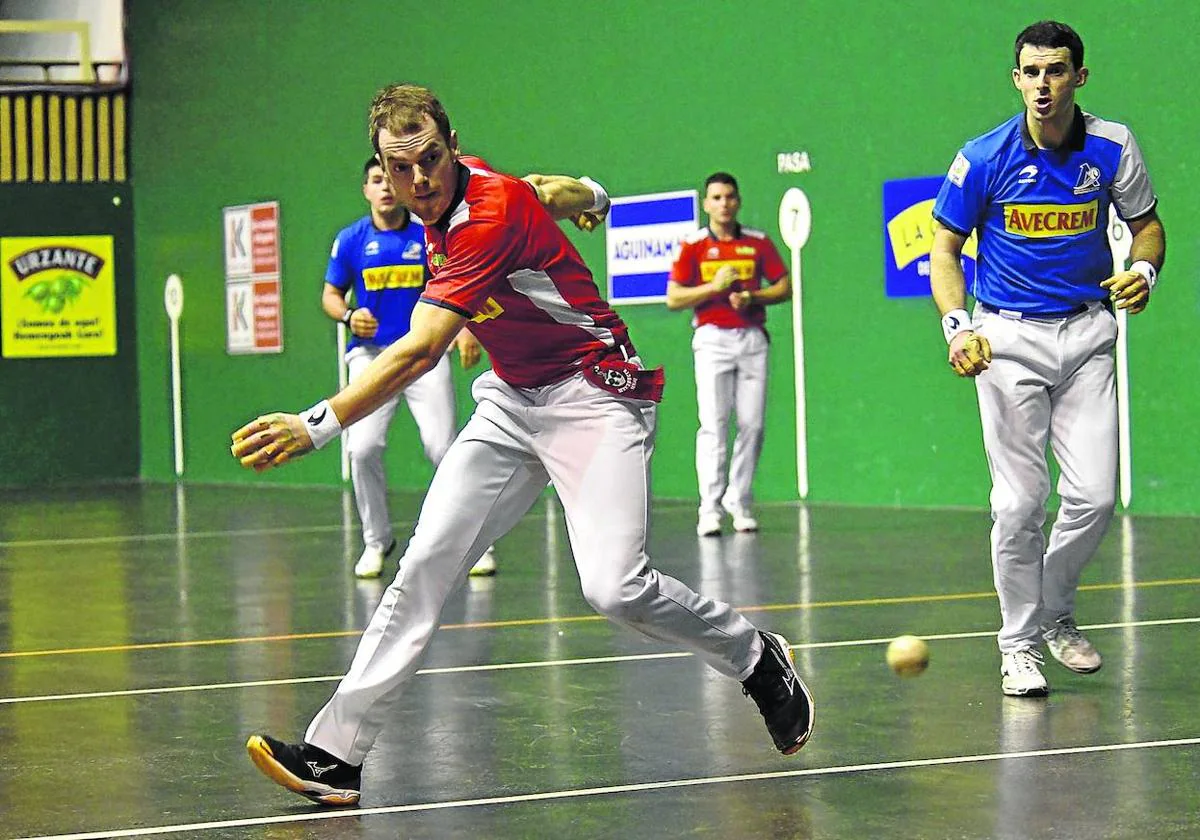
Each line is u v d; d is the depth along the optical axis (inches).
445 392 462.0
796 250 647.8
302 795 218.8
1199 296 543.2
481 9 754.2
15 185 915.4
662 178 688.4
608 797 220.5
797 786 223.3
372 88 805.9
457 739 256.7
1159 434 553.9
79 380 932.6
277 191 857.5
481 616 378.6
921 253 609.0
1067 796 214.4
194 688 306.2
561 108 724.0
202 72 895.1
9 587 460.4
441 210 210.4
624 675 304.7
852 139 627.8
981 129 590.6
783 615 371.9
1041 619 283.7
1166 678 289.4
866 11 621.6
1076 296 275.7
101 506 746.2
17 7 1021.2
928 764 233.3
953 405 604.1
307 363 847.1
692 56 676.7
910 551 482.9
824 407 642.8
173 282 922.1
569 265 218.8
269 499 762.8
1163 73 548.1
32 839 206.4
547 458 222.1
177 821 213.8
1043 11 574.6
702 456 548.1
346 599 417.7
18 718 281.3
